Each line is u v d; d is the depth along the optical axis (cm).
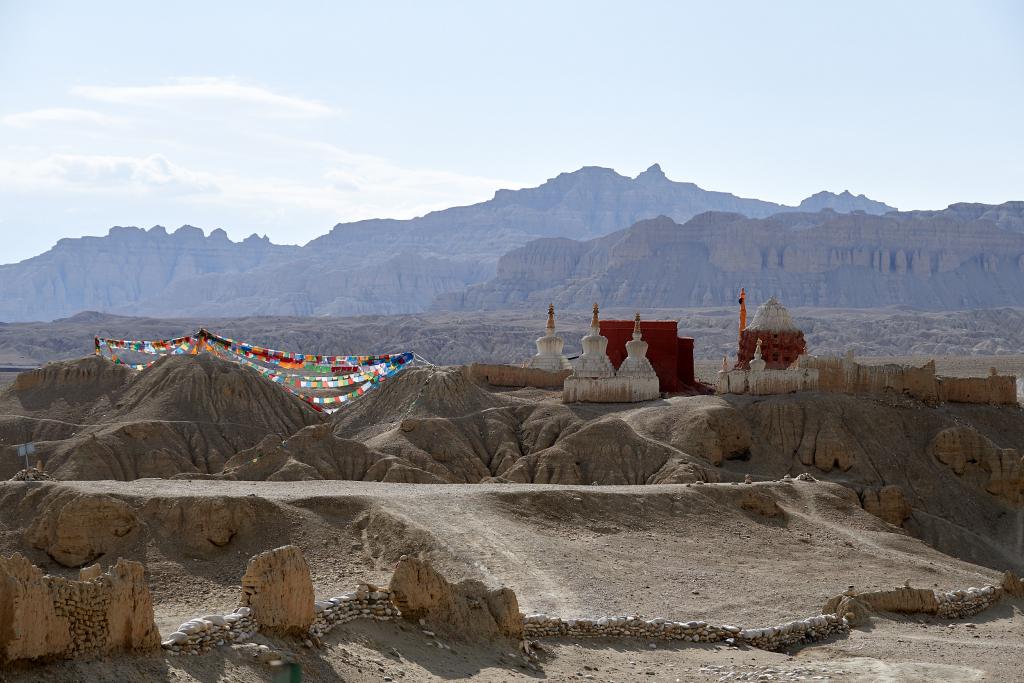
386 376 10481
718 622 4869
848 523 6744
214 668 3250
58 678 2928
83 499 5131
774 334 10375
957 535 8031
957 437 8994
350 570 4984
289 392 9969
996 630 5184
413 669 3669
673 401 9425
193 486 5712
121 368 9712
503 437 8969
